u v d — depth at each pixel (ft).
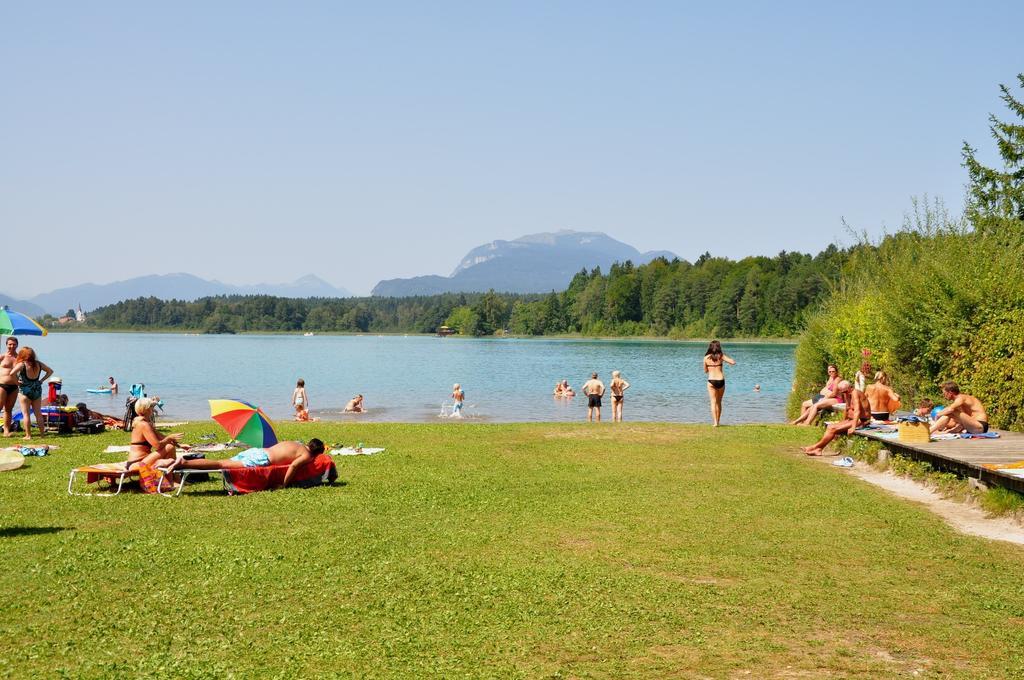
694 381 179.42
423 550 28.73
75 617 21.66
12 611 22.02
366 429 67.77
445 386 166.81
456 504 36.96
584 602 23.32
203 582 24.70
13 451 36.63
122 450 53.11
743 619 22.08
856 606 23.20
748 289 497.87
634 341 544.21
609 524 33.19
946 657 19.53
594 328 618.85
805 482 43.68
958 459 39.91
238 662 18.94
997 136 111.24
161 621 21.49
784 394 147.54
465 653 19.60
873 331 81.41
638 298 609.83
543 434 64.75
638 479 44.27
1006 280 63.93
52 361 268.00
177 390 154.20
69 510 34.42
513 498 38.50
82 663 18.72
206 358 297.53
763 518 34.53
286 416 111.45
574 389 159.12
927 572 26.78
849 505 37.35
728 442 60.64
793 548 29.66
